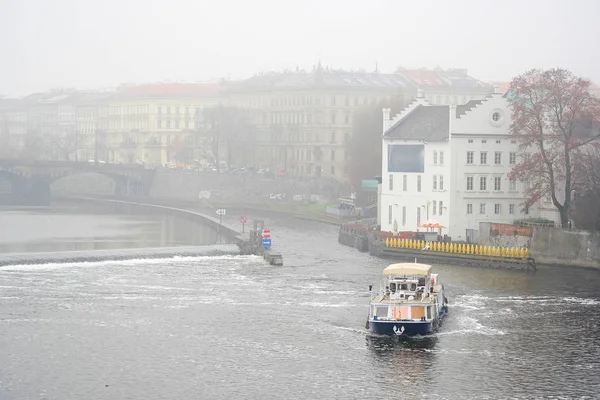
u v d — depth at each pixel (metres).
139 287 187.12
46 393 122.31
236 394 122.38
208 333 151.12
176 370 131.88
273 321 158.88
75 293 180.00
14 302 171.38
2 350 140.25
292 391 123.62
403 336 148.50
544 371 132.12
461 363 135.50
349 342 146.00
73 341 145.75
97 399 120.31
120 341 146.00
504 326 155.62
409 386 125.75
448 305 170.62
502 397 121.81
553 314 163.88
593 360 137.25
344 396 121.94
